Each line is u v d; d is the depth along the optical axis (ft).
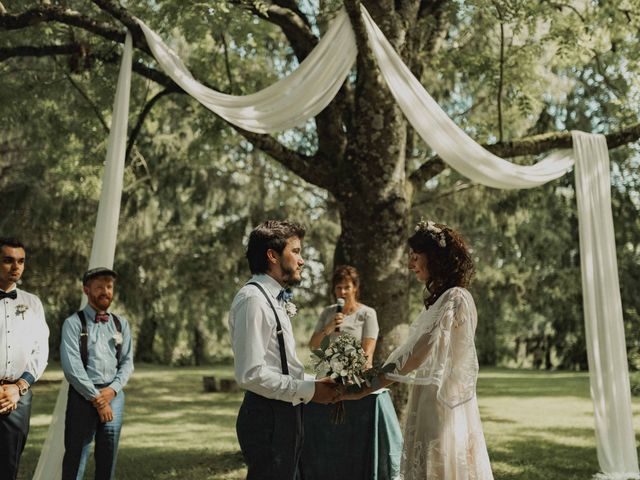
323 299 65.72
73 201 54.08
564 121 52.26
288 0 28.73
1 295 16.61
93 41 30.30
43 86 33.22
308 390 10.49
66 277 55.93
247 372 10.39
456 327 12.25
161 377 66.23
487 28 32.48
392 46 26.13
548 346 76.43
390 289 25.91
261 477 10.75
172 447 29.04
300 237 11.36
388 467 17.81
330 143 27.66
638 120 30.19
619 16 28.84
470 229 62.80
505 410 41.78
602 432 24.73
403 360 12.22
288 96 23.04
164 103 36.14
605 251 25.80
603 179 26.45
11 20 23.75
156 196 57.77
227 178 58.23
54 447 20.38
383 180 26.14
